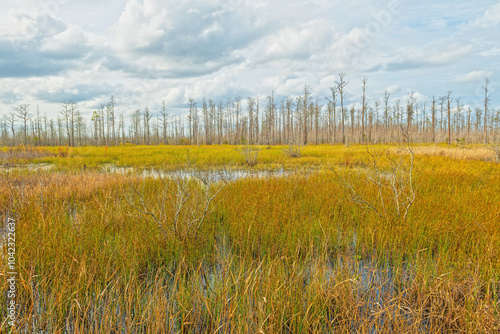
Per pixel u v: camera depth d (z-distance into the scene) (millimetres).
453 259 3354
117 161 15609
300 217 4797
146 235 3953
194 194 5043
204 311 2553
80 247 3434
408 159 12586
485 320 2305
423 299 2725
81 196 6363
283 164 14250
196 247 3715
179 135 75188
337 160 14906
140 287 2816
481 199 5301
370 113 49844
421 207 4980
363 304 2566
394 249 3625
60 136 56469
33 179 8016
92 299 2674
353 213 5039
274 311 2371
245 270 3131
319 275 2896
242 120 55375
